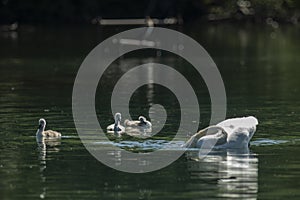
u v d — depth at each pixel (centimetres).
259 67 4550
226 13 8619
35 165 1998
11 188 1808
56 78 3978
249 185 1822
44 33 7419
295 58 5081
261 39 6725
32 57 5194
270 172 1919
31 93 3362
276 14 8600
